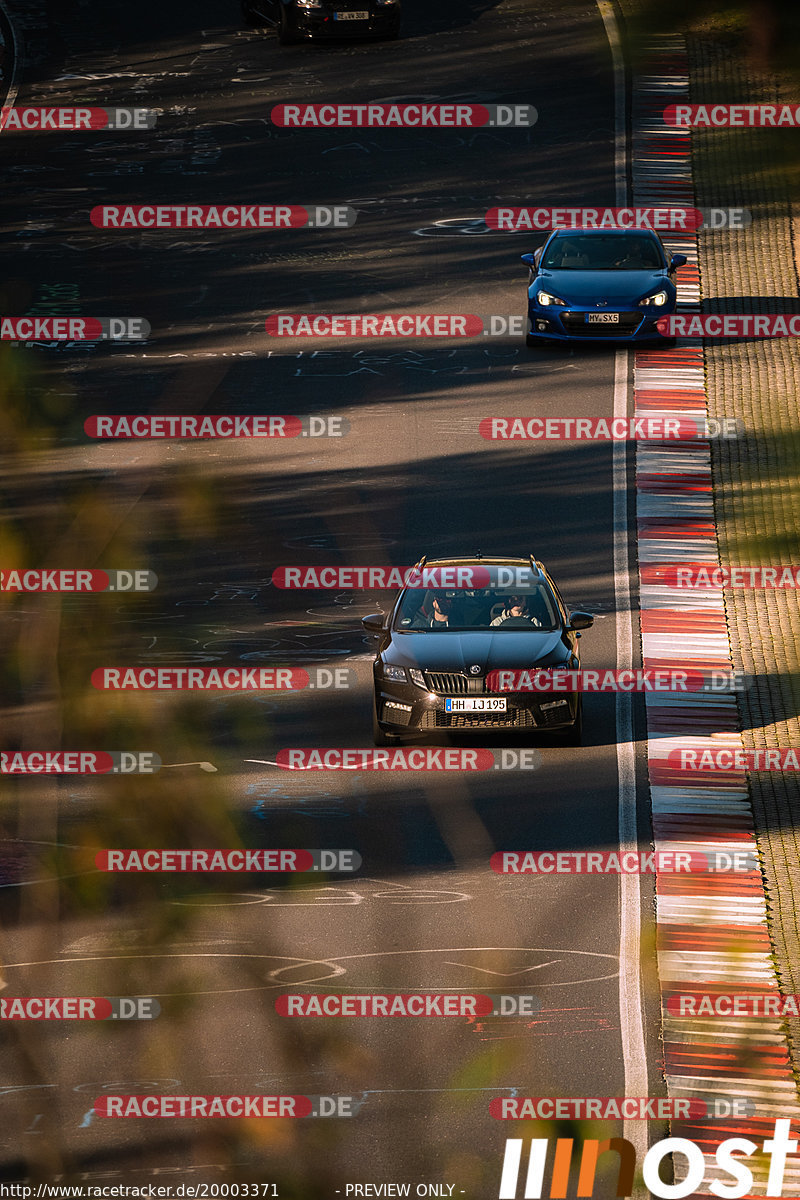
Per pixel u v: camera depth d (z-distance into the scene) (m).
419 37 123.31
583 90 112.06
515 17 126.31
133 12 133.50
